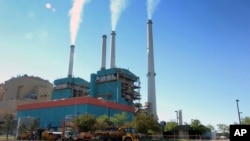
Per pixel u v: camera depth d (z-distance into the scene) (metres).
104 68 108.75
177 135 74.44
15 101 106.06
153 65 96.88
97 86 100.19
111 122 61.66
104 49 112.06
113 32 114.44
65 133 41.34
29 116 85.94
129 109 85.69
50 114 81.12
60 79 113.62
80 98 74.88
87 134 38.62
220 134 87.50
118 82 94.75
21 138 49.03
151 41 99.94
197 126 78.50
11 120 81.06
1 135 78.62
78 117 56.72
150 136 57.00
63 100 79.62
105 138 35.84
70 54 117.56
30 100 113.62
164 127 78.12
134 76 104.69
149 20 103.00
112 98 93.12
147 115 61.19
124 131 35.38
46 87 127.75
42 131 46.38
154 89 93.25
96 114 73.50
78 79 112.44
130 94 99.69
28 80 123.75
